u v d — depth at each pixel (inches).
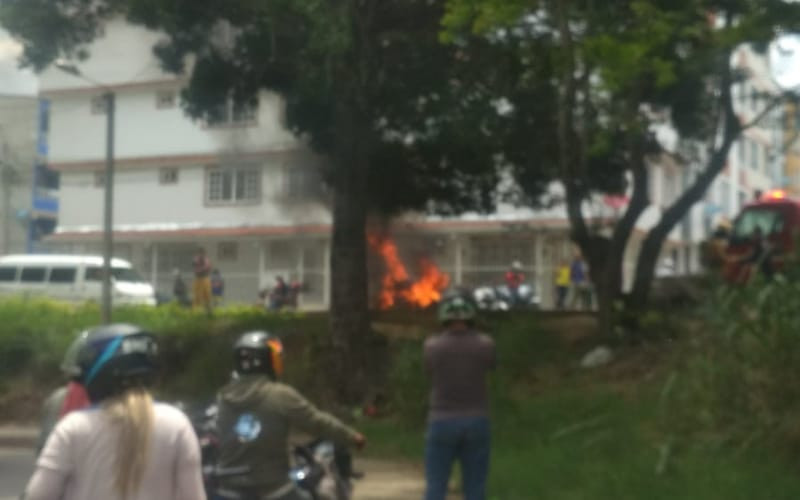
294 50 712.4
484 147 831.7
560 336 715.4
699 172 847.1
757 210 969.5
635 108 676.1
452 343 320.5
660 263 1403.8
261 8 654.5
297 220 1496.1
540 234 1492.4
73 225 1792.6
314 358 739.4
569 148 695.7
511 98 758.5
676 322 637.9
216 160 1668.3
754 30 573.3
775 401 432.8
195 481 156.9
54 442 154.9
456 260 1588.3
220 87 821.9
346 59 667.4
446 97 755.4
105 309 832.9
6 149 1562.5
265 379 250.5
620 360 654.5
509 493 435.8
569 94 656.4
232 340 780.6
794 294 451.5
